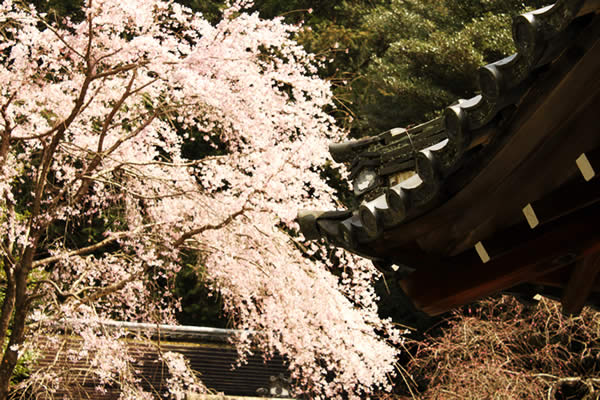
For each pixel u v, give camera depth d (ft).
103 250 43.16
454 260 10.12
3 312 20.94
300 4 60.34
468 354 29.43
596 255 9.48
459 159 8.63
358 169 12.12
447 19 46.01
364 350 23.57
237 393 32.81
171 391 23.13
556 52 7.04
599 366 30.73
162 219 23.68
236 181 22.85
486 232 9.59
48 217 21.27
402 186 9.58
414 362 30.04
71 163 25.21
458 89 42.91
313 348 23.59
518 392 26.84
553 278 10.60
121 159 24.34
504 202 9.12
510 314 34.35
